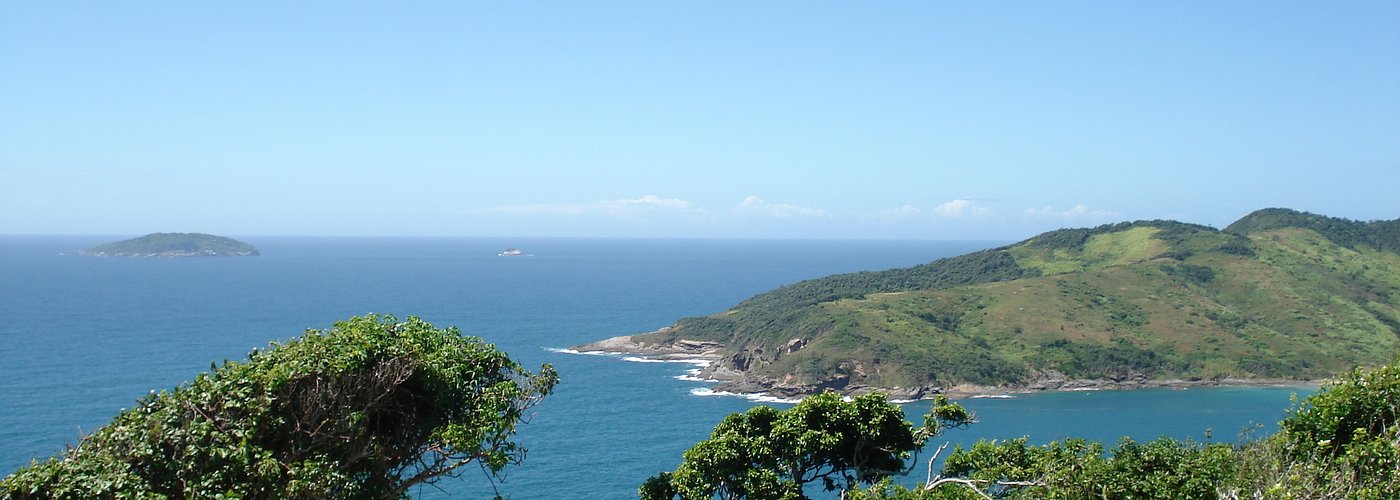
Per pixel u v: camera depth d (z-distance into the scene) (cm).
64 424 7588
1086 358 12619
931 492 2705
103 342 13012
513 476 6788
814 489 5619
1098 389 11962
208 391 1917
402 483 2138
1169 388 12081
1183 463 2377
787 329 13488
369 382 2030
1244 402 11144
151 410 1895
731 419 3045
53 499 1678
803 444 2844
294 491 1827
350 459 2003
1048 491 2491
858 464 2972
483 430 2044
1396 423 2072
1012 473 2705
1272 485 1950
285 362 1995
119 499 1694
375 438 2056
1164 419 10156
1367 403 2197
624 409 9750
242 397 1905
